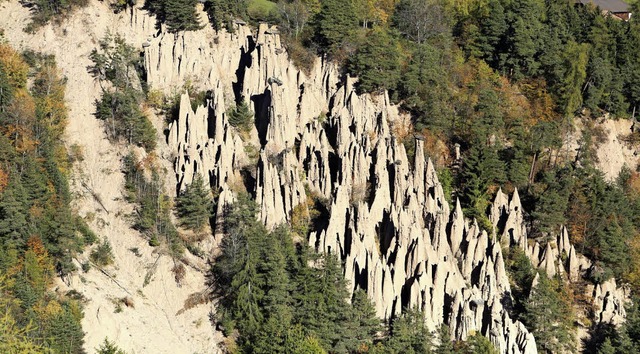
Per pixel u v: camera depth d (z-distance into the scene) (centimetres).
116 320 9394
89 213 10644
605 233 11438
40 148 10712
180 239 10388
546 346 9969
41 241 9338
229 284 9869
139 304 9775
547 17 14538
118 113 11538
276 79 11450
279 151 11244
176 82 12050
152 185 10769
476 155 11462
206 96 11925
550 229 11506
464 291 9975
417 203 10762
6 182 9694
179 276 10056
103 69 12056
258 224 10106
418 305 9681
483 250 10531
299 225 10550
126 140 11344
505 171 11862
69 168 11038
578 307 10969
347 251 10244
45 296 9106
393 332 9319
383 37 12288
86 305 9388
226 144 11038
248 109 11556
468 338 9412
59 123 11462
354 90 11969
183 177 10838
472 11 14662
